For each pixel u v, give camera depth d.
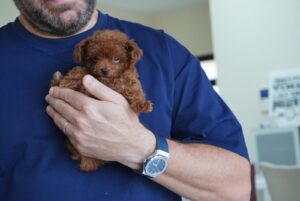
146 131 0.88
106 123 0.82
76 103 0.82
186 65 1.05
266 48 3.40
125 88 0.81
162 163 0.89
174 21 5.56
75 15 0.96
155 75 1.00
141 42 1.04
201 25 5.38
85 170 0.89
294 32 3.32
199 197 0.96
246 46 3.48
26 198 0.90
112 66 0.78
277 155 3.19
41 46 0.99
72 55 0.98
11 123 0.94
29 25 1.01
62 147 0.92
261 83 3.41
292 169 2.37
